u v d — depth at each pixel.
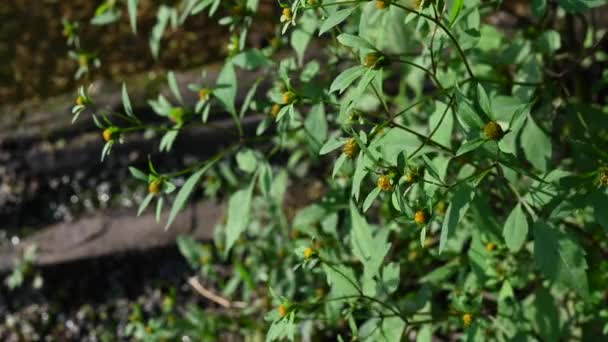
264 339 1.38
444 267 1.20
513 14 1.32
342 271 1.14
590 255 1.19
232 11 1.17
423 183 1.04
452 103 1.06
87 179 1.56
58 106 1.55
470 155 1.14
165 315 1.43
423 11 1.06
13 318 1.52
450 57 1.20
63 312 1.51
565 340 1.20
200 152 1.52
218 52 1.55
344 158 1.03
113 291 1.51
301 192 1.46
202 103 1.17
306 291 1.29
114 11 1.35
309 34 1.17
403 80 1.35
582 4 1.06
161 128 1.16
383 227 1.23
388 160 1.08
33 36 1.60
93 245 1.51
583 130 1.19
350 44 1.02
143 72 1.55
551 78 1.21
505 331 1.15
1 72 1.58
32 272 1.51
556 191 1.07
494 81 1.13
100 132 1.54
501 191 1.14
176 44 1.56
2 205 1.55
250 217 1.41
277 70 1.22
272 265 1.36
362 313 1.19
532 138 1.16
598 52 1.31
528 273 1.16
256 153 1.19
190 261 1.40
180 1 1.57
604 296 1.24
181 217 1.50
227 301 1.45
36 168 1.55
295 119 1.17
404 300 1.23
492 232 1.12
